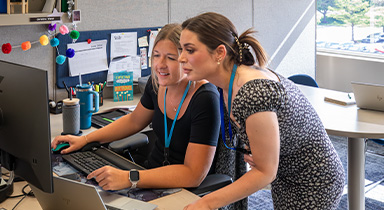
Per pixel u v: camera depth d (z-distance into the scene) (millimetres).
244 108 1348
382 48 4582
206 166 1642
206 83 1759
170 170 1612
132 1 2951
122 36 2938
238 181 1388
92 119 2469
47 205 1399
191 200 1513
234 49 1423
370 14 4605
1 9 2215
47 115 1227
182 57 1427
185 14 3256
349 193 2676
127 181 1548
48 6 2410
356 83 2707
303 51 4238
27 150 1307
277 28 3955
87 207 1294
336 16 4887
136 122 2004
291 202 1691
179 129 1775
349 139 2623
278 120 1445
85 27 2773
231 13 3555
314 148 1605
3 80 1377
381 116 2594
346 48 4875
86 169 1705
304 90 3238
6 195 1525
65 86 2561
